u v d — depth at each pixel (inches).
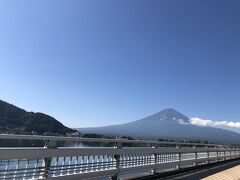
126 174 450.6
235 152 1326.3
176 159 653.9
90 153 362.6
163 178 504.7
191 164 725.3
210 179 527.5
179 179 502.9
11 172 271.1
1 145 268.7
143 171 489.1
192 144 756.6
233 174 644.1
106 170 396.2
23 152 269.4
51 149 301.1
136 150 474.9
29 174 286.4
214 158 934.4
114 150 414.0
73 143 349.7
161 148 564.7
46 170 301.9
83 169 357.7
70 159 340.5
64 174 327.9
